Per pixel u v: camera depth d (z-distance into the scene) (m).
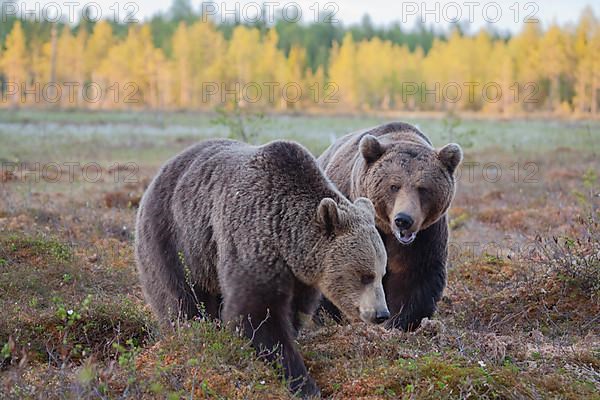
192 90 96.69
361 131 14.41
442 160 11.75
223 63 93.56
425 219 11.61
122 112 82.62
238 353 8.61
